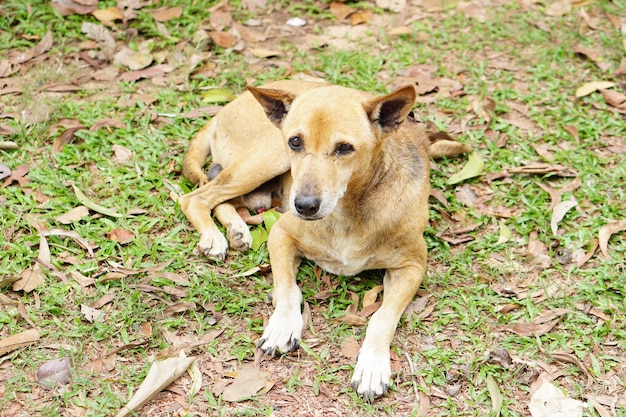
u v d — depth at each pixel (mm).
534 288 1766
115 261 1782
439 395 1599
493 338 1687
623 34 2299
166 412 1562
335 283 1774
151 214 1869
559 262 1807
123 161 1969
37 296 1710
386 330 1646
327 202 1609
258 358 1638
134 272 1746
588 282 1770
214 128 1954
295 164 1644
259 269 1773
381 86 2158
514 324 1699
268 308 1724
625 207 1903
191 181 1928
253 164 1841
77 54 2215
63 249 1792
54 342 1648
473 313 1719
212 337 1669
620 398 1598
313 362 1640
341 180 1632
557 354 1652
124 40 2262
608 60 2238
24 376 1597
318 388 1596
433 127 2074
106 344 1652
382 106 1648
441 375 1623
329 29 2354
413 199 1718
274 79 2170
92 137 2006
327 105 1633
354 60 2232
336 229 1720
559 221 1869
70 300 1712
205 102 2105
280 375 1620
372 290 1747
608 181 1952
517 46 2295
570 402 1581
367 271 1800
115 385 1594
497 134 2053
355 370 1604
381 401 1586
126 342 1650
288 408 1572
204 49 2252
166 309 1701
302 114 1637
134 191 1899
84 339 1653
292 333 1650
